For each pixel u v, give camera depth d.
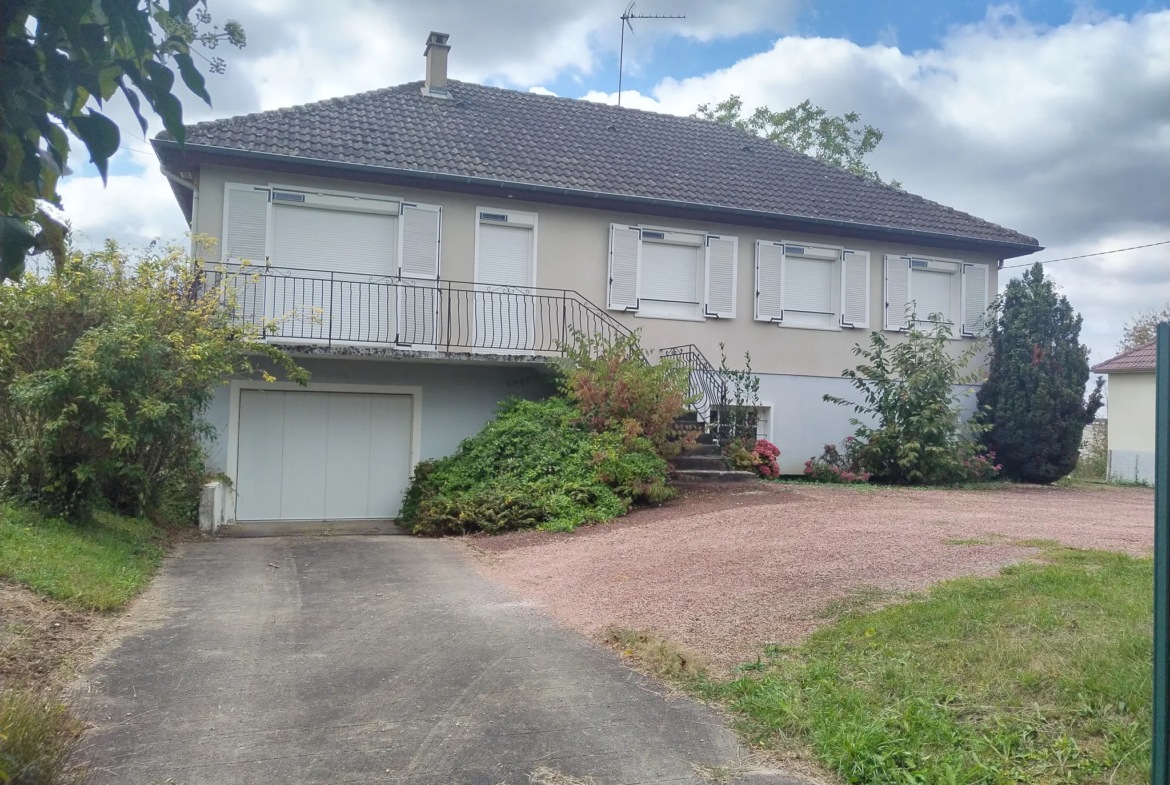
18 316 9.19
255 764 4.33
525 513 11.76
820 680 5.16
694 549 8.95
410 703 5.20
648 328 17.14
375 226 15.48
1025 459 18.53
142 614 7.22
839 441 18.45
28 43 2.03
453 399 15.87
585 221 16.72
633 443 12.88
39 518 9.09
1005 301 19.03
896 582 7.00
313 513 15.34
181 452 11.33
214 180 14.55
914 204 20.16
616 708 5.12
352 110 17.02
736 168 19.55
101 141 2.08
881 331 18.95
